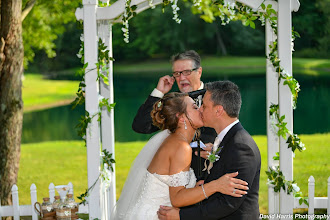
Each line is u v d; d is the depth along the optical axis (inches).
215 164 106.8
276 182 128.2
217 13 321.1
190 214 104.2
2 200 193.9
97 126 128.0
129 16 126.3
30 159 373.4
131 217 110.6
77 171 331.0
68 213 148.8
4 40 191.8
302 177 291.6
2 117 193.8
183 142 107.8
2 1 190.9
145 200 110.0
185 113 109.1
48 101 793.6
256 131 454.9
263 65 1268.5
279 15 123.2
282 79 124.3
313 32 1192.8
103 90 147.6
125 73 1198.9
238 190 100.0
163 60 1339.8
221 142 106.0
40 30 432.8
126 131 482.6
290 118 125.3
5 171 194.4
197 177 118.2
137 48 1350.9
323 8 1176.2
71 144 430.6
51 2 363.9
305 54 1220.5
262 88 828.0
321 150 361.7
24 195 274.8
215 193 104.4
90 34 126.3
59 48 1206.9
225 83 107.9
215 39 1375.5
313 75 970.7
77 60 1128.8
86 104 127.3
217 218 102.6
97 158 128.6
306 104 635.5
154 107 111.7
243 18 131.0
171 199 106.0
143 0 125.7
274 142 141.2
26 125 552.7
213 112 106.6
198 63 145.6
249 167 101.7
